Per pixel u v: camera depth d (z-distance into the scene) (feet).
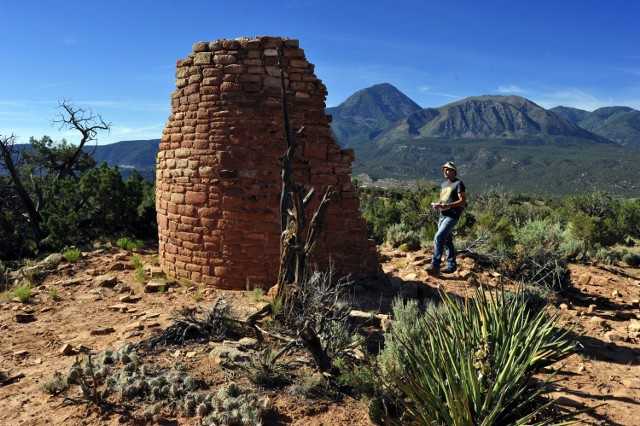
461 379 12.85
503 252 35.17
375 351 19.51
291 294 21.29
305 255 22.09
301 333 16.33
